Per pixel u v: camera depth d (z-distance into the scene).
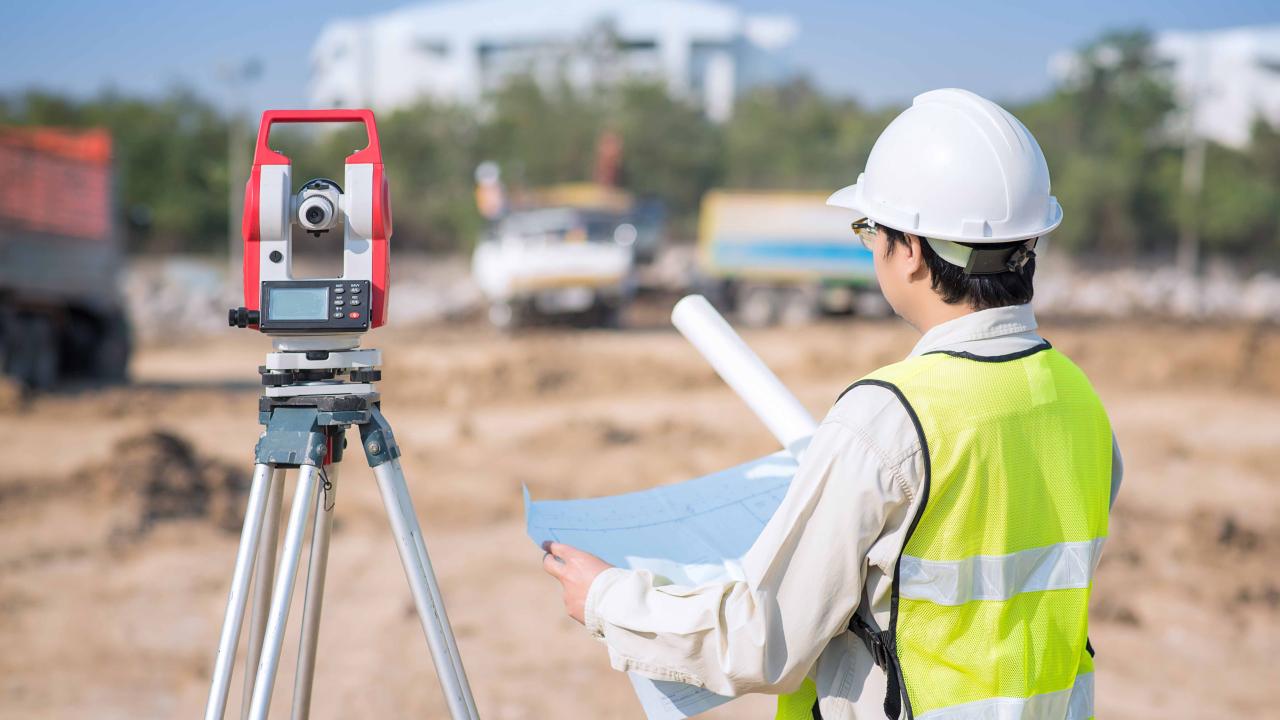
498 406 12.05
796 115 57.72
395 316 26.89
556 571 1.52
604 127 53.84
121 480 7.39
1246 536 6.51
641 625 1.39
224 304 27.97
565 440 9.31
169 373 17.61
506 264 19.52
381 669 4.51
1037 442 1.35
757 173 53.66
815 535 1.31
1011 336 1.40
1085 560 1.37
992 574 1.31
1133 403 11.65
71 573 5.91
